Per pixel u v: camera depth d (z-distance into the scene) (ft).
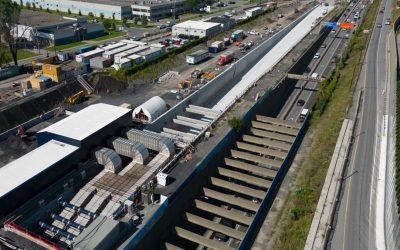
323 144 202.49
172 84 291.38
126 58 329.72
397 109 225.35
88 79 279.90
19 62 336.29
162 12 565.94
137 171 174.50
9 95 251.80
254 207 169.17
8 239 131.54
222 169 196.85
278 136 224.74
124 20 514.68
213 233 173.58
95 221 137.90
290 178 175.52
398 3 619.26
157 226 150.10
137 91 276.21
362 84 283.18
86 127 180.75
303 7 640.99
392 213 140.56
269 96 273.33
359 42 402.93
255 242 139.23
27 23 419.54
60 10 584.40
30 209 143.23
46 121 227.61
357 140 204.64
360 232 141.38
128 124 201.67
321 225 144.05
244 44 404.57
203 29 430.20
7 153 192.44
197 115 243.81
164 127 223.51
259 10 574.97
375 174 175.94
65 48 392.27
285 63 341.00
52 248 128.16
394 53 346.33
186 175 172.35
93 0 583.17
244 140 226.17
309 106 296.71
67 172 163.63
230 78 313.73
